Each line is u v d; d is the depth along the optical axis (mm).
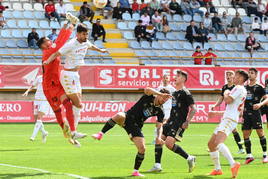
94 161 26312
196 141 38500
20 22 67000
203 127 52344
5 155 28531
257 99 26953
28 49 62812
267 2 80250
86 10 67562
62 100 23000
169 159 27594
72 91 23078
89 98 58562
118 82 58969
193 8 75312
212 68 60938
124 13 72000
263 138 26922
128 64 59375
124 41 68062
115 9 71000
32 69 56812
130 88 59281
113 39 68062
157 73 59875
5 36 64188
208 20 73812
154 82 59844
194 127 52281
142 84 59531
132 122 21234
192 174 22000
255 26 75000
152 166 24750
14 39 64250
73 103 23406
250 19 77750
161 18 71812
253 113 26734
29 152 30109
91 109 55688
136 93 59969
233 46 71688
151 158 28000
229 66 61188
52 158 27375
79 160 26641
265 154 26938
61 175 20719
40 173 21328
